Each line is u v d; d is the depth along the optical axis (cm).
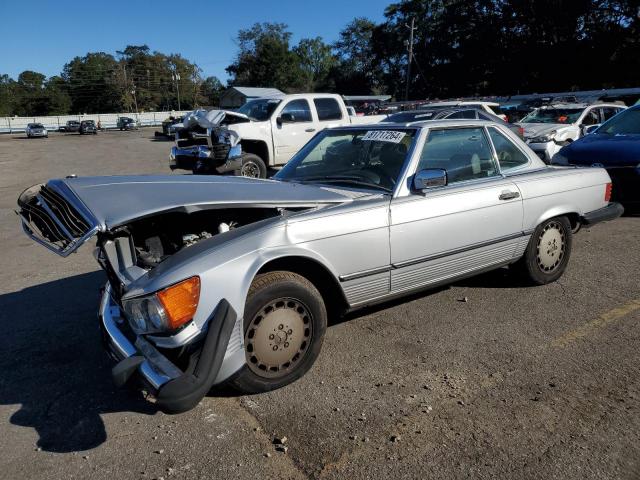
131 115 7369
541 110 1352
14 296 522
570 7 4088
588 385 322
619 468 249
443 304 454
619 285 488
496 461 257
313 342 330
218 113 1112
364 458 262
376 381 334
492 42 4691
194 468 259
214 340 266
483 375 337
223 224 343
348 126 465
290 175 446
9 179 1662
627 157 704
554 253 485
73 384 344
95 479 254
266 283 306
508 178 444
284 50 7988
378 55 6631
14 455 273
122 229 305
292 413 302
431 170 370
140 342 281
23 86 10450
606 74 4044
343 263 341
